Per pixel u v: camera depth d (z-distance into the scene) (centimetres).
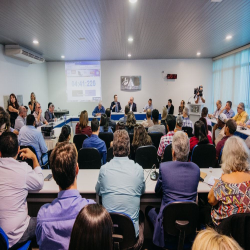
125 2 312
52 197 175
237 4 327
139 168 144
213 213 139
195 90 738
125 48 646
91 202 101
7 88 595
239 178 129
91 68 887
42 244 93
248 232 110
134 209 135
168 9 341
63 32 462
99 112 743
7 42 551
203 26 435
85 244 60
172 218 135
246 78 645
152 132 337
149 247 196
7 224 133
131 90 898
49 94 904
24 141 278
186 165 146
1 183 134
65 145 106
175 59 877
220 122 372
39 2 309
